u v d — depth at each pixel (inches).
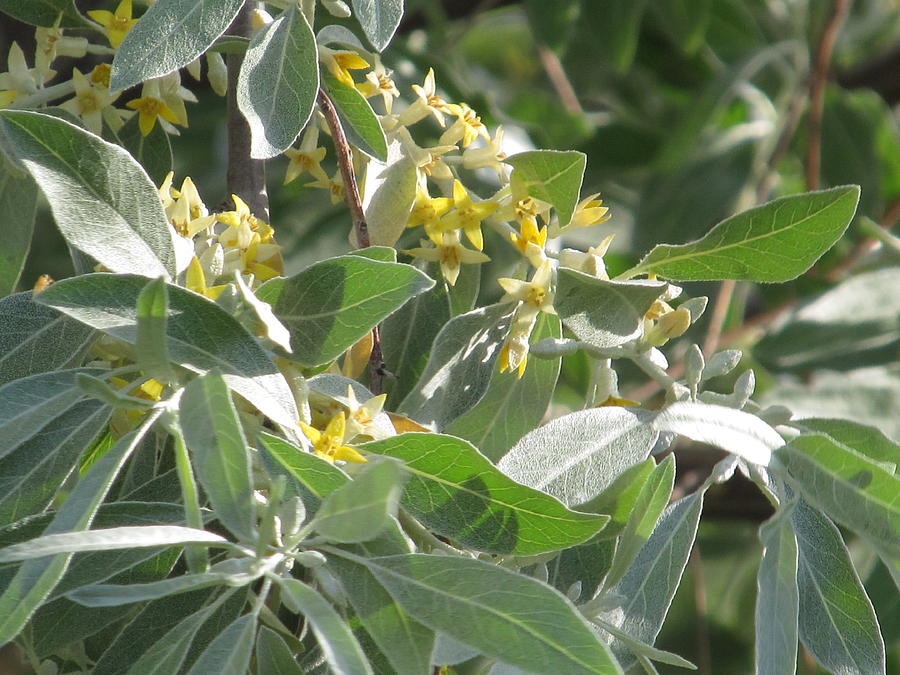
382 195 24.3
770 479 23.4
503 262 30.0
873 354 32.9
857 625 23.0
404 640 21.2
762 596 22.4
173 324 21.7
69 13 25.2
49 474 22.0
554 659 20.8
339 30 24.4
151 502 22.3
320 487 21.8
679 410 23.2
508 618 20.9
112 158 22.2
